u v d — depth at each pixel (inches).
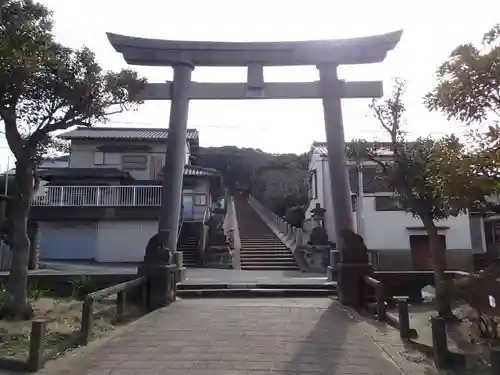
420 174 338.6
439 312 326.0
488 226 917.8
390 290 469.4
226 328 309.0
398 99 359.3
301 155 2140.7
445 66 217.8
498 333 261.6
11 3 304.5
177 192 470.0
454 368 217.9
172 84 489.7
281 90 493.4
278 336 287.1
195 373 215.5
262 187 1892.2
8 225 686.5
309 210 1132.5
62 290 479.8
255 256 861.2
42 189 855.7
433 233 343.3
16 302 333.7
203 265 820.6
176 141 475.2
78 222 907.4
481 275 254.1
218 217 1005.2
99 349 258.4
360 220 855.1
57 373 217.5
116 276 479.8
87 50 336.2
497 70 195.8
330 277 493.4
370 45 478.0
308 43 483.2
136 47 481.4
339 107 481.4
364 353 249.6
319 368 223.3
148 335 290.8
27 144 342.6
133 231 901.2
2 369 223.8
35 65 301.3
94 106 339.9
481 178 209.5
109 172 980.6
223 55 487.8
